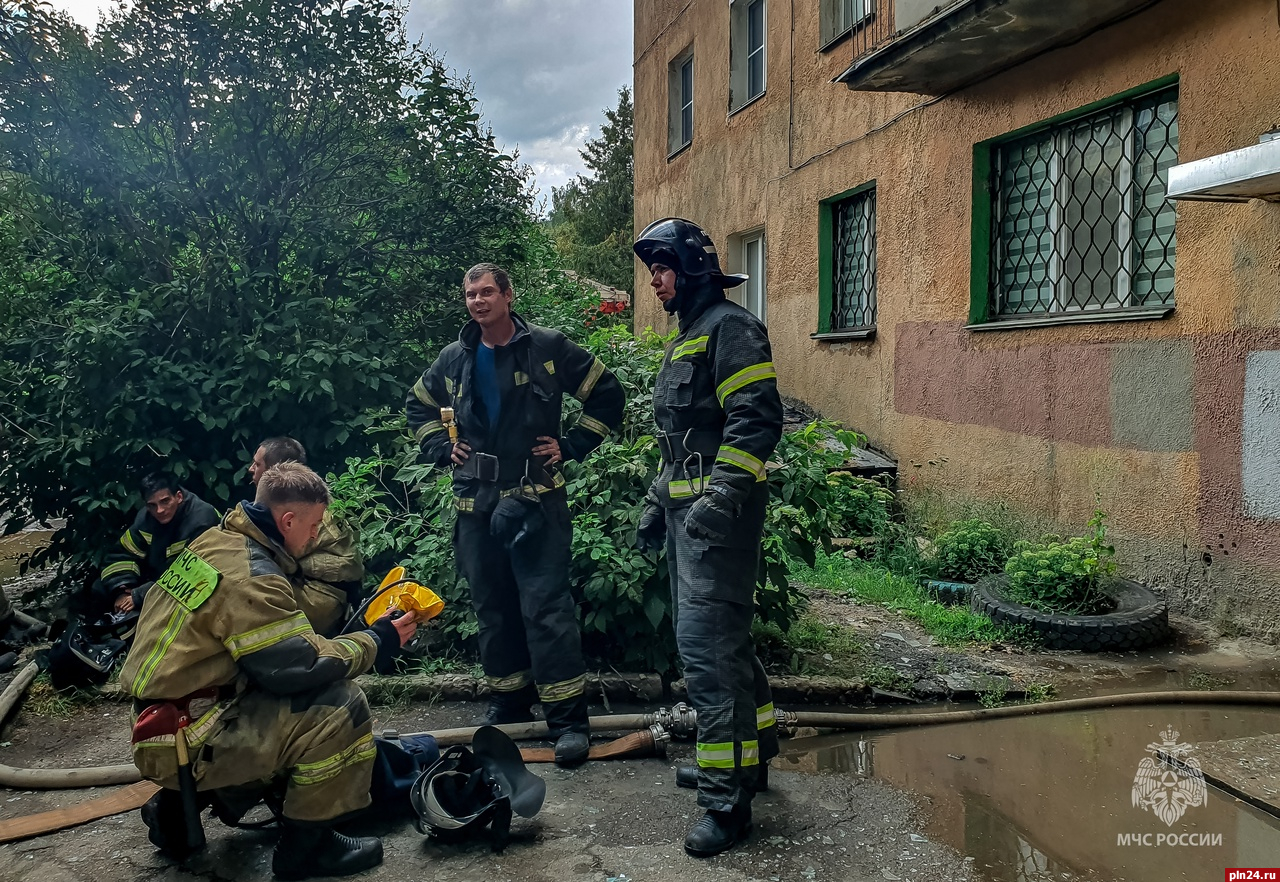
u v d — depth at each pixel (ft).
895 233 26.81
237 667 8.61
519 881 8.85
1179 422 17.63
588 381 12.06
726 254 39.09
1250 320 16.19
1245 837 9.57
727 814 9.33
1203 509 17.21
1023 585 17.43
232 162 19.86
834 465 15.30
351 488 16.01
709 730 9.50
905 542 21.86
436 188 21.20
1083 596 16.96
